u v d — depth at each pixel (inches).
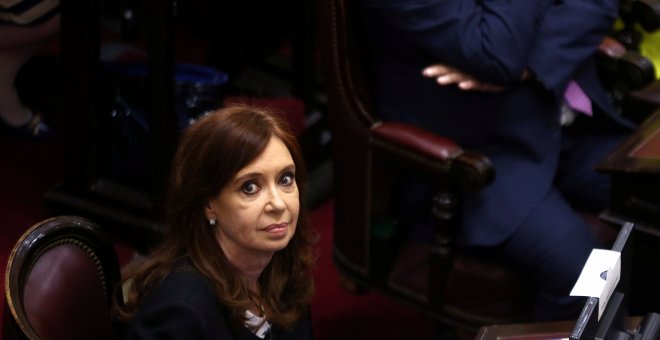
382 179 301.0
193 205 192.1
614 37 346.3
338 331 349.4
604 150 322.3
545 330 218.8
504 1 291.3
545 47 298.5
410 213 306.7
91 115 362.0
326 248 385.7
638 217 261.7
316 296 364.2
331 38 299.1
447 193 288.8
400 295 309.1
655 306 287.0
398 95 304.0
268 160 187.0
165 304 189.3
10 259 197.9
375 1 292.5
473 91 295.7
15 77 417.7
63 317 201.8
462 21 285.4
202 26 497.4
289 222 190.9
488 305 296.5
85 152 367.2
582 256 288.8
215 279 192.9
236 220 188.4
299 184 200.2
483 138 301.4
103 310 213.5
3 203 387.9
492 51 285.4
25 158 414.0
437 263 297.1
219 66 429.7
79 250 211.2
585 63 315.9
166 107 343.9
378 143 295.6
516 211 293.6
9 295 188.4
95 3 347.9
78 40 351.9
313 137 417.1
